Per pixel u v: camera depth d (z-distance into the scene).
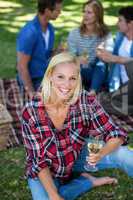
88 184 3.33
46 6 4.32
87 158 3.02
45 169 2.88
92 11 4.66
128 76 4.52
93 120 2.97
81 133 2.95
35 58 4.56
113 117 4.63
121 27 4.70
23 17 7.73
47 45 4.59
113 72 4.81
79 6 8.31
